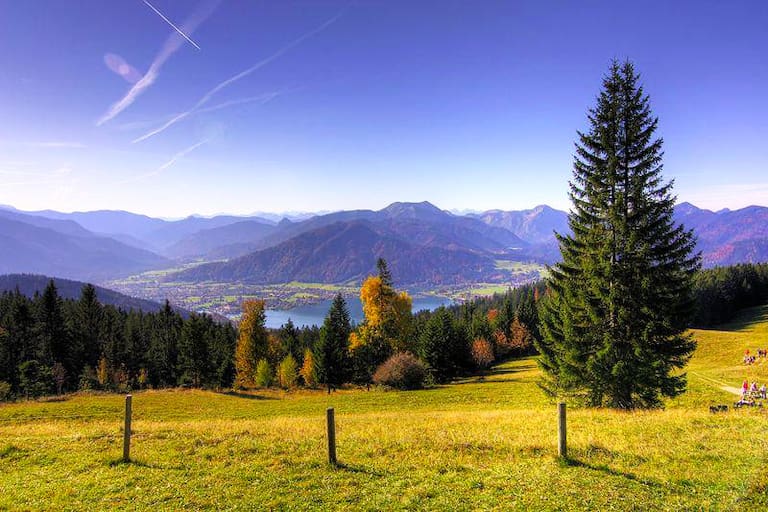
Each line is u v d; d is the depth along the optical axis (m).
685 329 20.88
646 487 10.19
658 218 20.44
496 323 103.00
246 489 10.70
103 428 18.70
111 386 71.00
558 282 23.23
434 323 68.31
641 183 20.47
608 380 21.23
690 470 11.08
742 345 57.41
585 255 22.00
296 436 15.95
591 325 21.98
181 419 34.12
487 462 12.35
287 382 64.88
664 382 20.83
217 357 80.56
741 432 14.28
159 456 13.52
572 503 9.45
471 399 40.84
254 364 63.38
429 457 12.85
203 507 9.80
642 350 20.53
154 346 92.00
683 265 20.14
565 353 22.62
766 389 31.06
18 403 40.19
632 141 21.20
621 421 16.89
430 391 47.88
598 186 21.56
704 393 31.80
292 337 90.06
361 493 10.35
